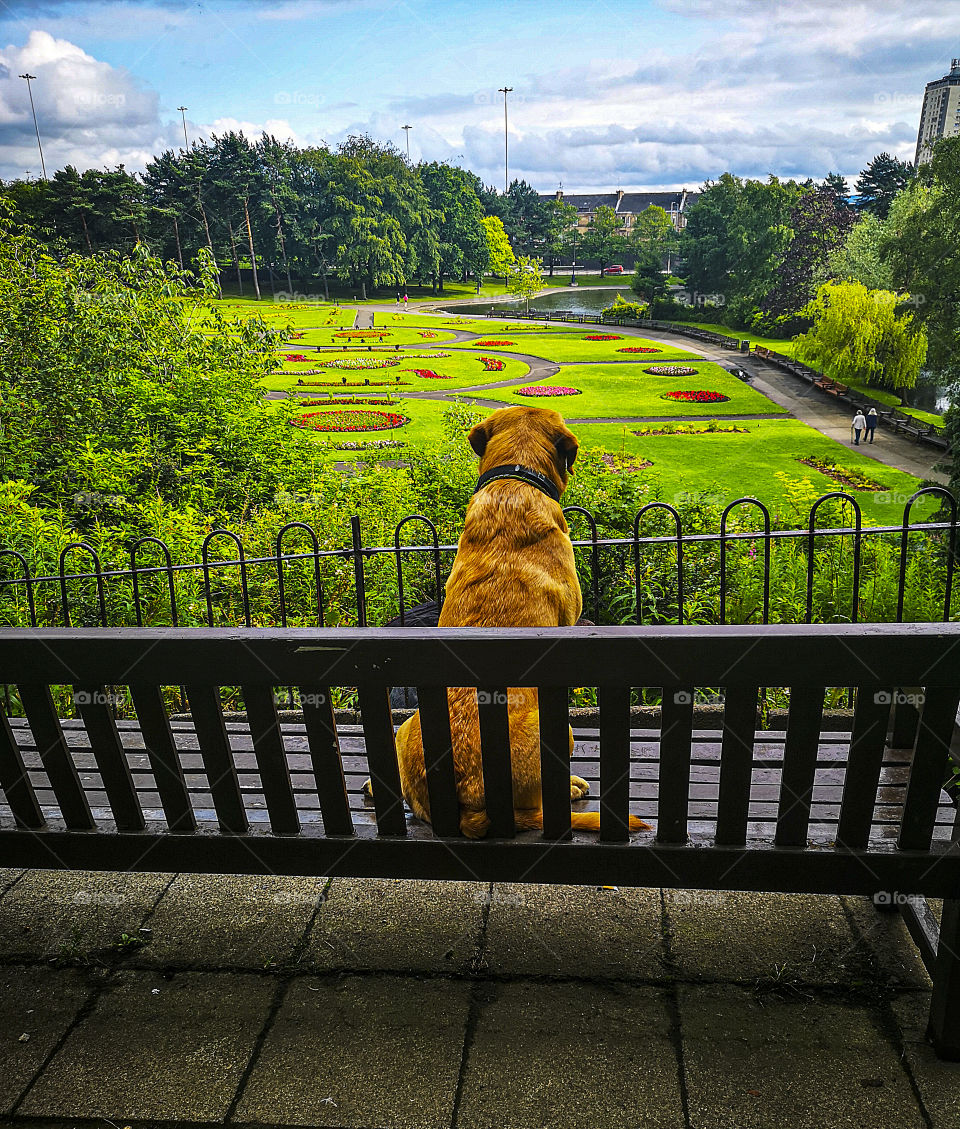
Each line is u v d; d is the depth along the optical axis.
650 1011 2.30
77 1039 2.27
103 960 2.55
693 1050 2.18
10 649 2.12
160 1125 2.03
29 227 13.52
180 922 2.71
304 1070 2.16
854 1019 2.27
